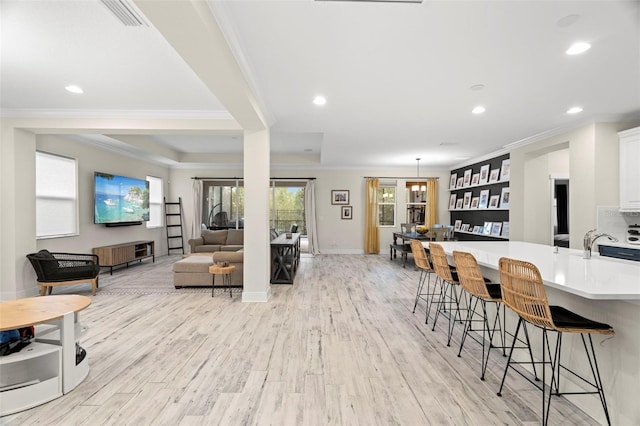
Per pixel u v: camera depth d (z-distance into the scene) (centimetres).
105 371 239
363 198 905
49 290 435
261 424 180
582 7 198
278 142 680
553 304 227
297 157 845
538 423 180
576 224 455
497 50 253
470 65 279
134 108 399
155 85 327
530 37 233
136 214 698
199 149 773
